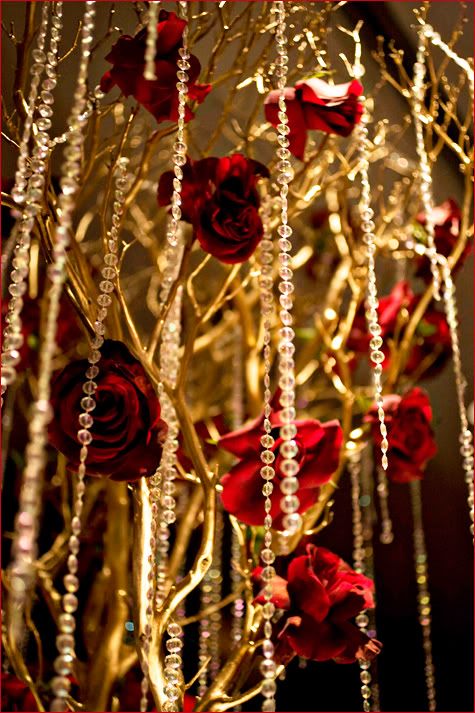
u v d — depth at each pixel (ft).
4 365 2.87
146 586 3.10
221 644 4.68
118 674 3.70
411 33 4.35
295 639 3.18
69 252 3.34
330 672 5.30
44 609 4.40
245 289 4.83
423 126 4.45
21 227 3.06
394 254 4.31
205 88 3.23
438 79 3.77
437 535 5.77
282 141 3.12
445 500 5.73
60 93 4.23
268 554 2.97
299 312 5.01
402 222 4.58
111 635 3.68
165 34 3.15
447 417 5.57
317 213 5.12
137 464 3.06
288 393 2.91
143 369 3.12
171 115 3.22
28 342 4.18
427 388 5.50
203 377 5.33
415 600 5.76
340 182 4.52
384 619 5.71
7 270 4.28
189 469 3.82
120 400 3.06
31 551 2.59
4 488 4.49
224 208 3.35
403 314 4.22
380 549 5.77
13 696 3.51
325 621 3.22
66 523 4.10
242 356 4.98
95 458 3.04
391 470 3.84
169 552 4.63
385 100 4.56
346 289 5.22
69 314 4.24
